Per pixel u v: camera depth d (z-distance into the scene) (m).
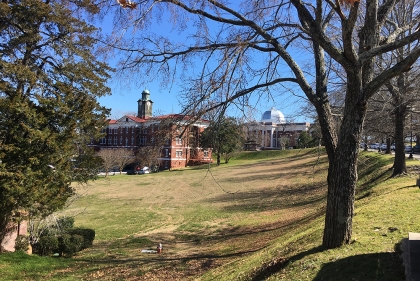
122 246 16.75
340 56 5.80
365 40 6.23
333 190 6.32
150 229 20.86
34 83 12.52
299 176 40.53
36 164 11.72
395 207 9.03
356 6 5.03
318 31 5.95
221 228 19.34
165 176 52.47
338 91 14.04
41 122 11.98
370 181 20.67
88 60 13.78
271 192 31.88
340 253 5.86
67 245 14.91
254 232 16.53
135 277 10.72
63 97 13.05
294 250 7.36
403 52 13.16
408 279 4.34
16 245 14.43
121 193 39.41
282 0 8.61
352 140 6.06
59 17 12.37
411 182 13.64
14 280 11.04
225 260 11.24
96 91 13.89
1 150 11.58
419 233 6.23
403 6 12.38
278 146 80.69
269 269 6.66
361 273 4.93
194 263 11.65
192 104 7.79
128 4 5.65
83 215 26.92
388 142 32.72
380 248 5.77
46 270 12.26
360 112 5.97
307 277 5.36
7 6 11.54
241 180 43.62
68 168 12.94
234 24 7.96
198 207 28.03
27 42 12.70
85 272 11.93
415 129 20.84
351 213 6.26
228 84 7.54
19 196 11.45
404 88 15.13
